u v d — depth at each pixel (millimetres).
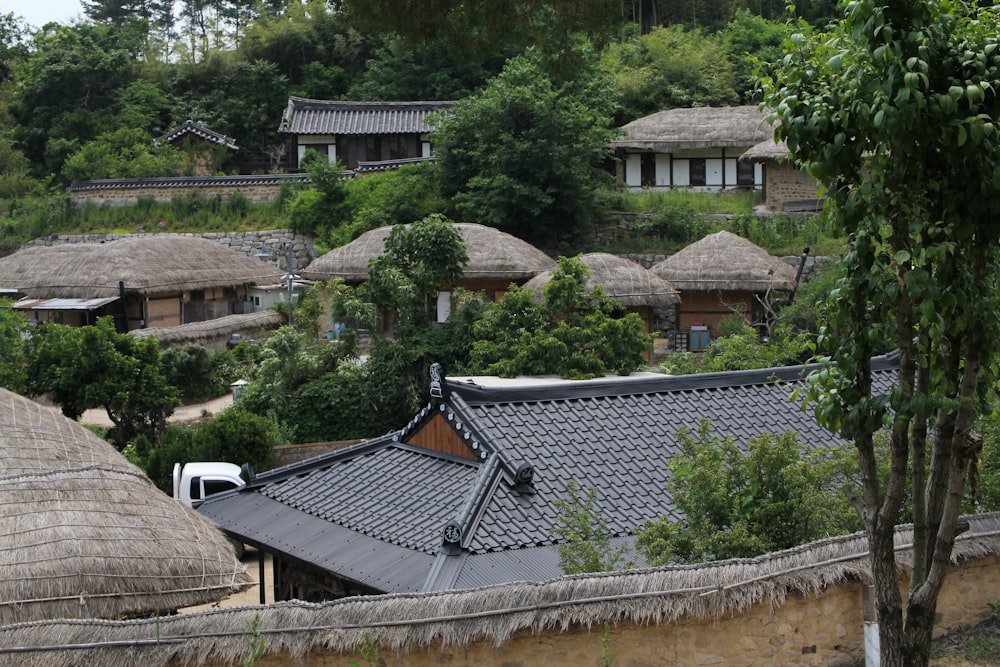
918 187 4379
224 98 41969
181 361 20953
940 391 4457
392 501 9562
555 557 8242
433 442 10312
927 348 4461
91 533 7988
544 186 27719
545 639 5914
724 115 32031
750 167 31625
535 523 8664
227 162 39406
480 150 27953
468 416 9758
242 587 8359
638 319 18781
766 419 10852
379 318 22234
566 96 28328
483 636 5852
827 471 7484
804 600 6250
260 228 30953
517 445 9656
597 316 18625
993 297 4496
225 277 27094
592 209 29203
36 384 17906
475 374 18438
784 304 23797
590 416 10297
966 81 4215
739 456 7578
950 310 4375
